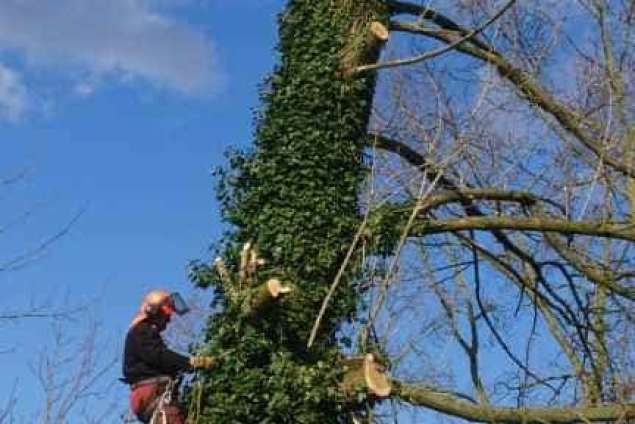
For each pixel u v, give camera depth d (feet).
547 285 43.21
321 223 34.60
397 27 40.32
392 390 32.73
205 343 33.14
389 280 34.27
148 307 30.83
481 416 33.88
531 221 39.83
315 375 31.73
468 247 43.32
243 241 34.71
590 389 43.34
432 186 36.22
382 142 40.47
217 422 31.45
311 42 37.50
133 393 30.32
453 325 41.39
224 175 35.83
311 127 35.96
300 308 33.09
